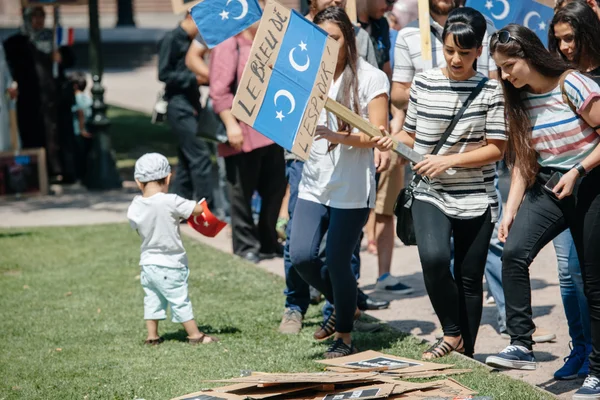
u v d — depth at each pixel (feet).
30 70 101.96
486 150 35.86
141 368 39.81
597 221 32.76
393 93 45.24
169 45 77.30
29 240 73.87
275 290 54.34
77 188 103.81
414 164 36.42
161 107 84.79
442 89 36.40
